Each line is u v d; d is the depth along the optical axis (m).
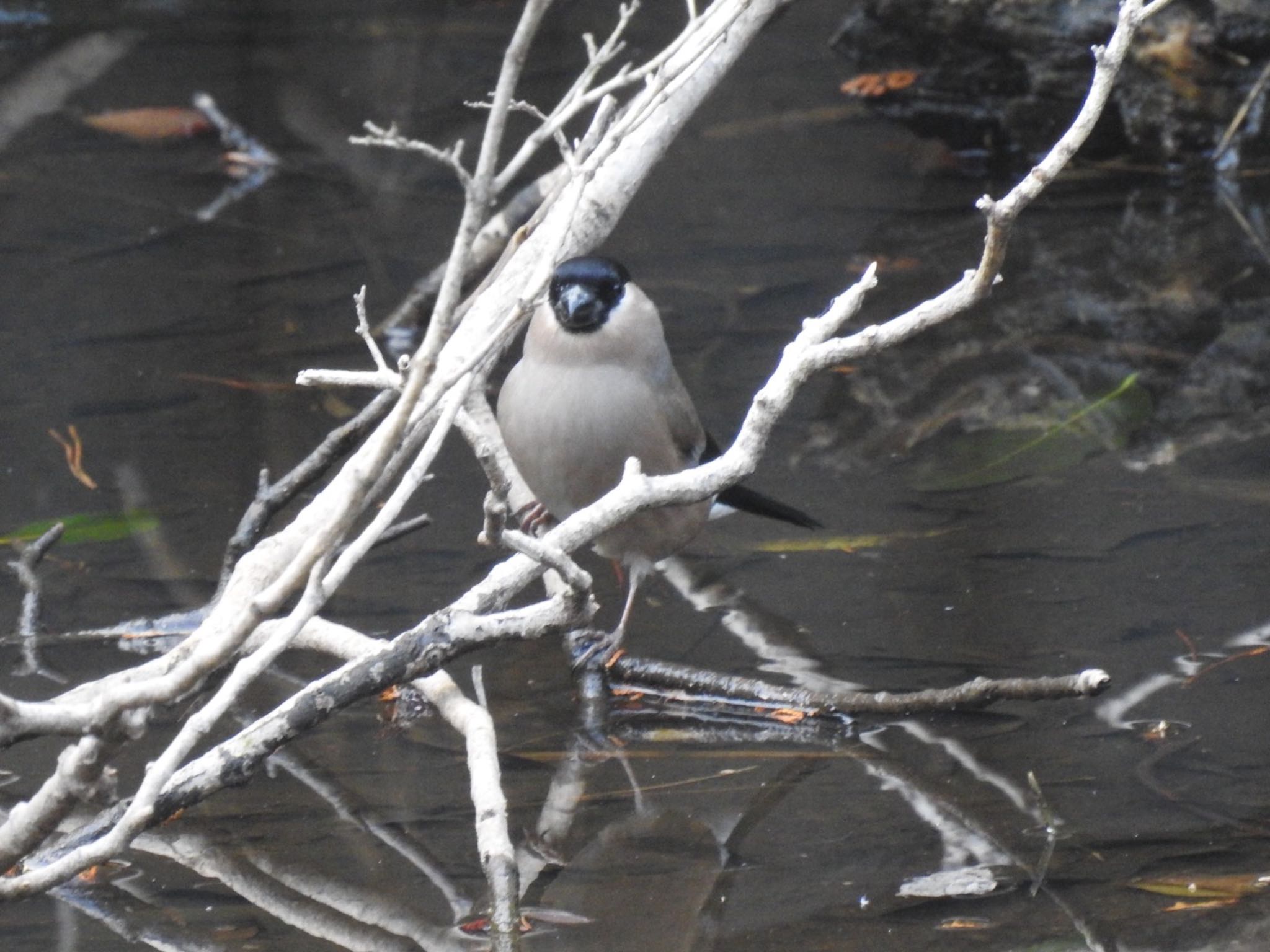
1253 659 6.86
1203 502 8.46
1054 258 12.91
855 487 8.98
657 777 6.27
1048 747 6.34
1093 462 9.13
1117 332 11.23
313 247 13.45
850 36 16.12
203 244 13.55
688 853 5.66
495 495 4.82
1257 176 14.85
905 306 11.78
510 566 5.93
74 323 11.74
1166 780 6.01
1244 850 5.50
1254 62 14.59
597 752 6.51
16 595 7.88
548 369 7.71
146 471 9.27
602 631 7.51
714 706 6.80
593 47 5.85
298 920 5.25
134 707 4.50
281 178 15.38
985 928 5.09
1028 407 9.98
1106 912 5.17
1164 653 6.96
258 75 18.44
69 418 10.08
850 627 7.41
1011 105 15.39
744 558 8.30
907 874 5.45
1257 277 12.24
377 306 12.04
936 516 8.55
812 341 5.67
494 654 7.49
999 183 15.26
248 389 10.55
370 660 5.56
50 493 8.96
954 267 12.68
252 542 7.85
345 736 6.65
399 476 9.31
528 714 6.86
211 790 5.39
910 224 13.91
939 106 15.80
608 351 7.62
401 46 19.59
